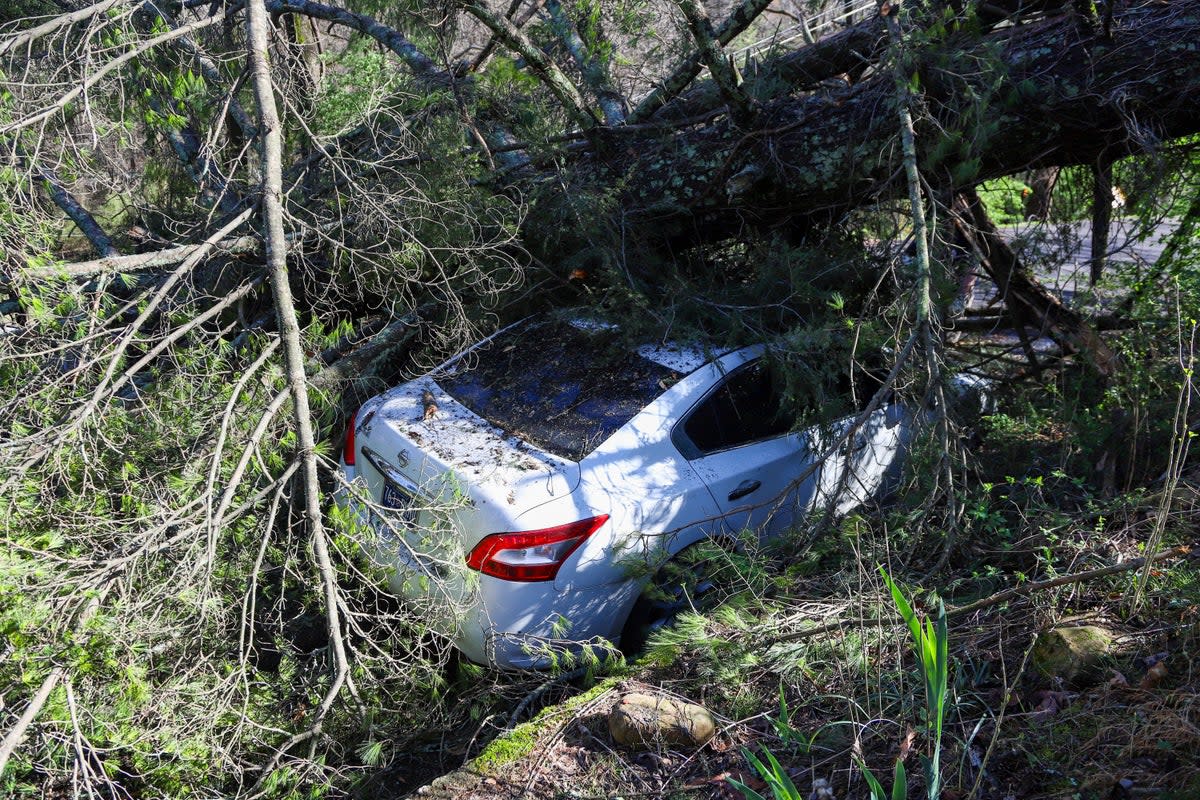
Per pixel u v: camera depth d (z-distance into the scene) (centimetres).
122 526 361
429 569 387
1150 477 464
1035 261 575
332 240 435
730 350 472
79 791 306
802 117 526
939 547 416
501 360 503
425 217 484
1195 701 288
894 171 506
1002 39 496
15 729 290
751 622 371
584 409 447
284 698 399
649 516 413
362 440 465
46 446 346
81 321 378
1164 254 554
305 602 418
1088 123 475
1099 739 289
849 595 375
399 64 616
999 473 493
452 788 320
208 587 347
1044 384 601
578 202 524
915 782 290
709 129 556
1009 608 362
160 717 341
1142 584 329
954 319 588
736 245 599
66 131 447
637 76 633
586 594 400
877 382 502
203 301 539
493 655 394
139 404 418
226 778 367
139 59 469
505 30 524
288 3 633
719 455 448
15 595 308
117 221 633
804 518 454
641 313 496
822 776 303
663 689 357
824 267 511
